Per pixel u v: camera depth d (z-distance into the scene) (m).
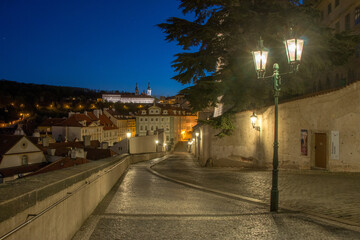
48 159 40.72
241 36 16.97
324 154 14.54
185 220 6.40
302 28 15.84
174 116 101.50
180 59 17.39
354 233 5.58
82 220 5.88
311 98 14.92
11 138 38.31
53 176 4.79
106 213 6.96
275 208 7.45
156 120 101.00
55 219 4.18
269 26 16.09
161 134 58.78
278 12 15.91
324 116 14.52
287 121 15.80
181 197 9.39
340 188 10.22
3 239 2.71
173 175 15.52
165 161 31.89
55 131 78.81
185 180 13.45
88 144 47.47
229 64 17.88
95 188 7.50
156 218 6.52
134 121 128.62
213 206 8.09
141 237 5.21
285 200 8.73
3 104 156.25
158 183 12.62
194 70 17.42
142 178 14.32
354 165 13.88
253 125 16.73
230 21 16.83
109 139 100.00
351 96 13.98
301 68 16.05
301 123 15.30
